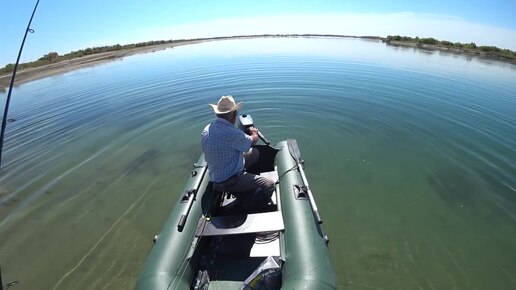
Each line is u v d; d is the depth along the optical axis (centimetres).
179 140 695
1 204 496
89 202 493
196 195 356
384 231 403
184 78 1247
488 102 862
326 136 675
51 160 629
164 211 466
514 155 573
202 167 417
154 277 270
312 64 1432
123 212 467
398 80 1102
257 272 271
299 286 253
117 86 1184
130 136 723
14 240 419
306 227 310
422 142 635
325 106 843
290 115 791
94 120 834
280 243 310
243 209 352
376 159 576
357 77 1149
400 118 759
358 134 680
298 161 414
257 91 1001
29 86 1312
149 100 967
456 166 545
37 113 923
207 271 302
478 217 423
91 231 431
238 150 330
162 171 571
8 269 374
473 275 338
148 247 400
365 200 463
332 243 386
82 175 569
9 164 623
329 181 513
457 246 377
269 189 361
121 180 548
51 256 392
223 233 311
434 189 484
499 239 386
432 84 1046
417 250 372
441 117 760
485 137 648
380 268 350
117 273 363
